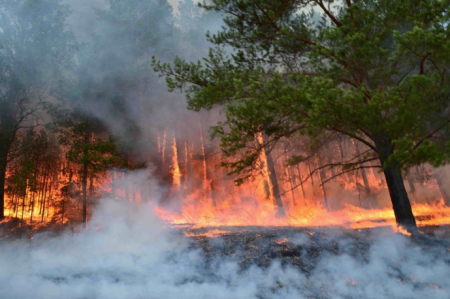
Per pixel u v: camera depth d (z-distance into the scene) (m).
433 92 7.11
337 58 8.24
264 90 8.48
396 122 7.12
